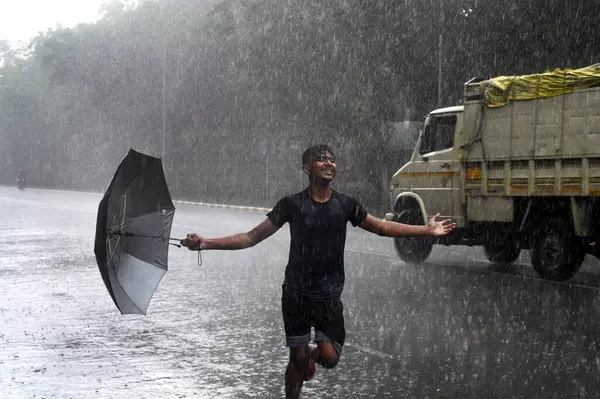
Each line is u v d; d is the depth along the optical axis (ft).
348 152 93.71
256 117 116.78
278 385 19.63
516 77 36.81
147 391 19.16
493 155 37.96
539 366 20.75
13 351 23.63
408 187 43.19
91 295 34.47
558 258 35.88
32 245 57.72
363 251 50.21
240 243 14.48
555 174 35.17
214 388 19.40
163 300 32.73
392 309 29.43
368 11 82.33
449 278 37.63
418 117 85.10
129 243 14.33
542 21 68.95
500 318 27.35
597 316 27.48
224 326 27.17
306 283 14.57
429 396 18.31
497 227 38.86
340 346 14.96
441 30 72.18
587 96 33.73
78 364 21.97
